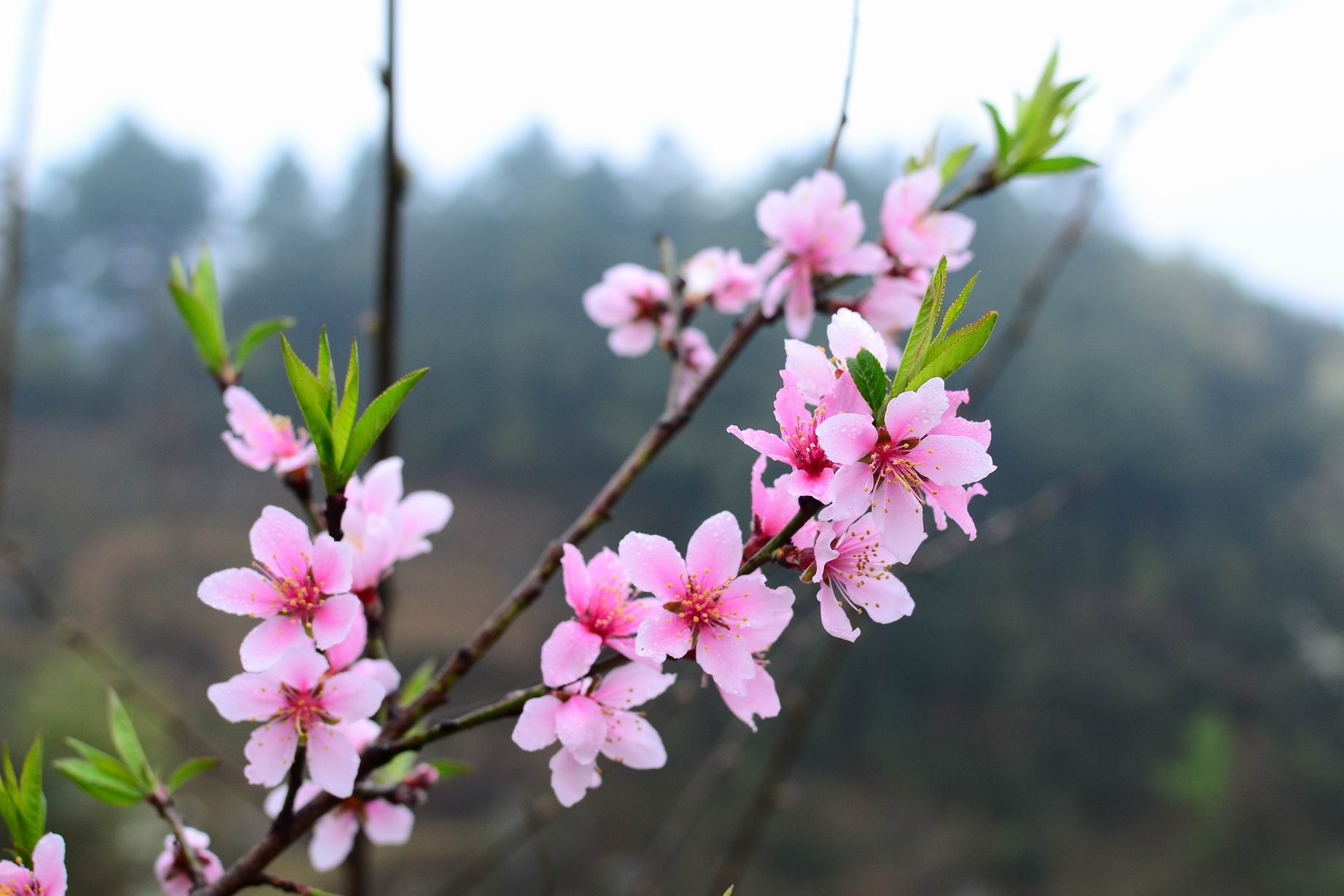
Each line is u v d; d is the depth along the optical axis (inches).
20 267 94.6
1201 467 1119.0
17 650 642.2
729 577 42.1
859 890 710.5
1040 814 808.9
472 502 1141.7
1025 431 1123.3
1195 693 930.1
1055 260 85.4
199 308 62.5
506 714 44.1
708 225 1243.8
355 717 43.3
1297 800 815.7
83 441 1123.9
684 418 58.5
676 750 660.7
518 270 1380.4
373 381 68.4
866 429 37.4
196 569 788.0
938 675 896.3
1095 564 1045.8
